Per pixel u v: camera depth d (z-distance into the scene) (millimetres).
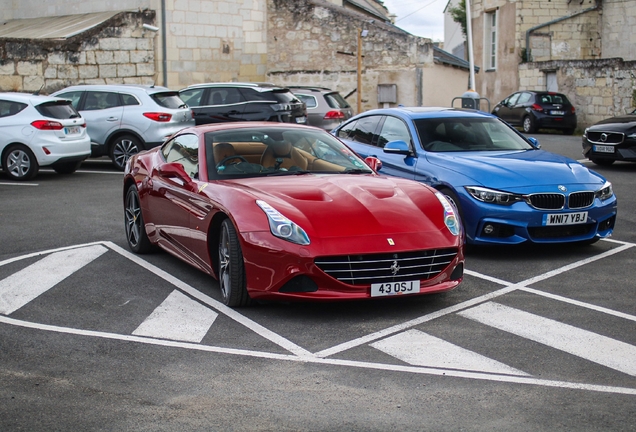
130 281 7152
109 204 11812
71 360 5008
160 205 7516
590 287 6875
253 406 4188
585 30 34156
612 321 5824
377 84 29078
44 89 23828
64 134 15031
